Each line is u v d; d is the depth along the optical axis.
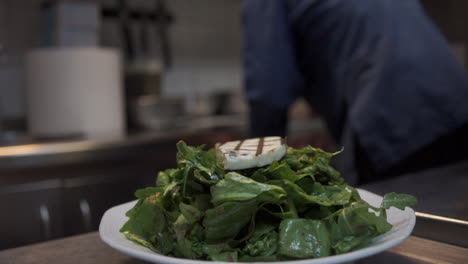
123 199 1.77
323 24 1.40
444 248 0.66
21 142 1.80
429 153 1.36
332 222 0.58
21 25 2.21
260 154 0.62
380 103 1.32
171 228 0.61
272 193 0.58
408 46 1.34
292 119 2.58
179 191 0.61
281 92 1.44
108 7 2.35
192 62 2.81
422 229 0.70
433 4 3.61
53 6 2.05
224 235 0.58
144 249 0.58
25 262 0.65
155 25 2.58
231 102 2.66
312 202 0.60
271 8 1.43
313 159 0.66
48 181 1.59
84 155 1.67
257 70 1.45
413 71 1.32
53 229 1.59
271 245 0.57
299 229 0.57
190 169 0.61
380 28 1.36
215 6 2.90
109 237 0.59
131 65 2.24
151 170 1.87
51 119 1.87
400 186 0.90
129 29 2.33
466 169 1.00
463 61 3.33
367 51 1.36
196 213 0.58
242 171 0.62
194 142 2.04
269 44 1.43
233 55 3.02
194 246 0.58
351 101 1.40
